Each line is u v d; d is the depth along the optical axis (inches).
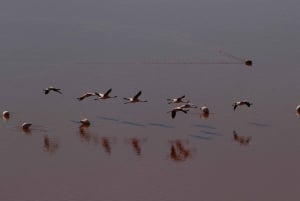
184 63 4104.3
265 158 2768.2
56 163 2753.4
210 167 2684.5
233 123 3166.8
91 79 3833.7
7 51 4338.1
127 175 2620.6
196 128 3115.2
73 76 3890.3
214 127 3125.0
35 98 3538.4
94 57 4229.8
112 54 4284.0
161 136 3026.6
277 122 3174.2
